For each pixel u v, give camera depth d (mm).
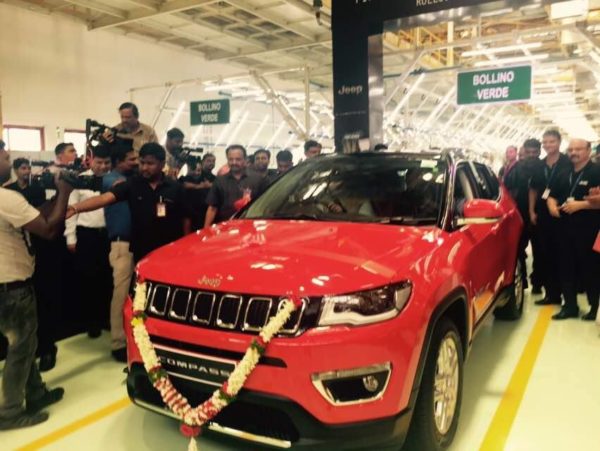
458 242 3229
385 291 2461
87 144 4969
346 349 2326
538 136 35688
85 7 12906
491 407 3516
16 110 12891
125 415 3482
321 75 17609
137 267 3008
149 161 4184
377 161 3986
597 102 23203
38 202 5371
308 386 2314
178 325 2598
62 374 4203
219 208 5441
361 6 7191
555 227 5832
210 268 2660
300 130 12766
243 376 2336
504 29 15047
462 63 14383
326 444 2350
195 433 2484
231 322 2479
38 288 4258
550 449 2986
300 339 2334
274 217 3627
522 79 11742
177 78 17422
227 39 15477
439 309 2695
